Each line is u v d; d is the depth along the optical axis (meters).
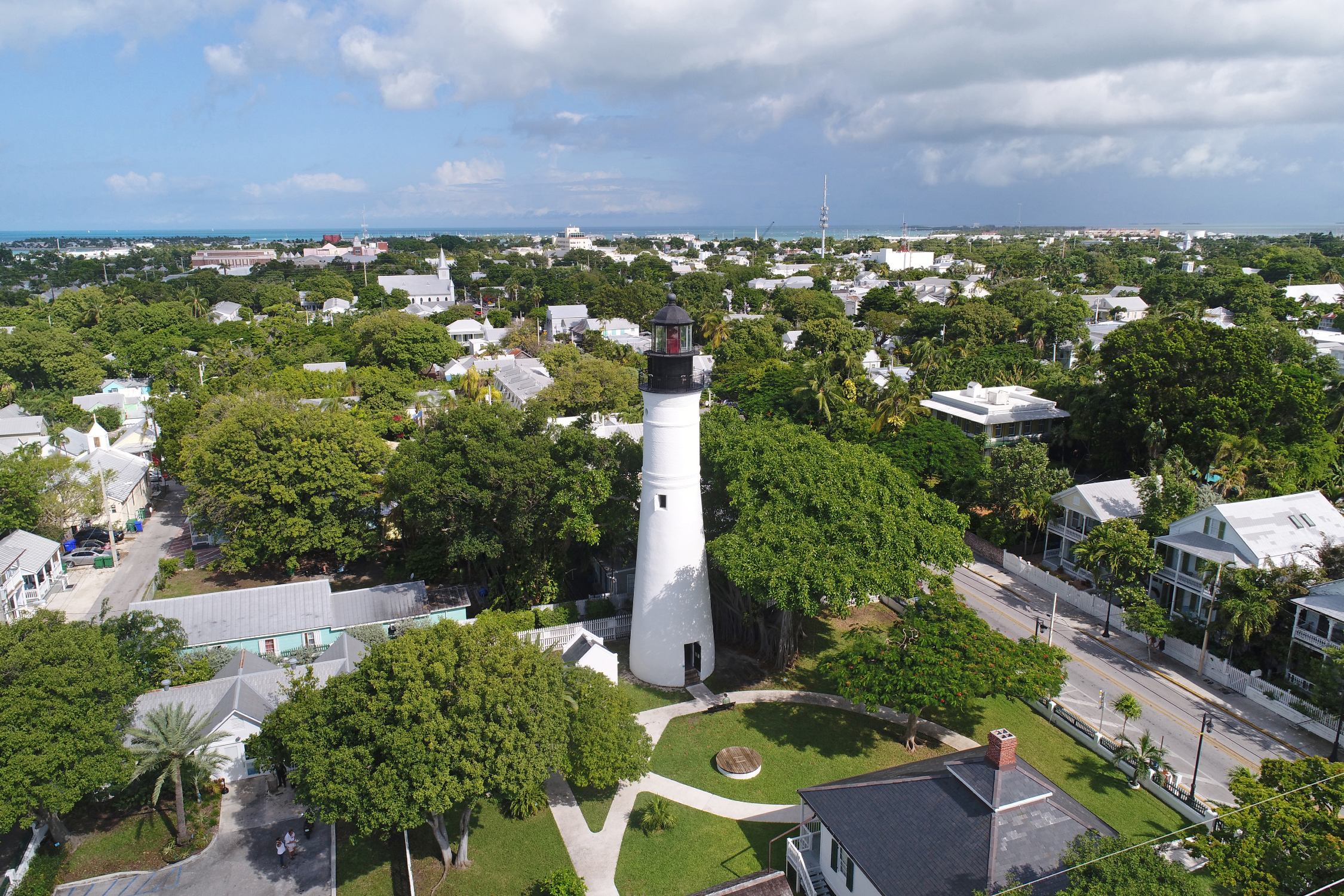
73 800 26.41
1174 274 150.62
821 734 36.38
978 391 74.19
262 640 43.06
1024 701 38.69
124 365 119.94
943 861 22.34
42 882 27.16
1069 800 24.20
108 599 52.28
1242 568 40.62
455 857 28.86
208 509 52.88
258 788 33.34
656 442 37.72
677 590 39.19
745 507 38.94
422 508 44.84
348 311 160.62
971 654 32.78
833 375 81.00
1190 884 19.05
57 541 58.28
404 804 25.08
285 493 50.78
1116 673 40.97
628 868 28.48
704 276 198.62
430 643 27.17
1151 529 47.94
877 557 36.78
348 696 26.25
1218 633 41.59
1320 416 59.72
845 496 39.38
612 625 45.41
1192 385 58.97
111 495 64.12
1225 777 32.53
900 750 35.03
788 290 168.50
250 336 124.44
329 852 29.56
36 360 105.62
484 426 45.56
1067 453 72.50
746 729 36.81
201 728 30.42
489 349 126.94
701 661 40.69
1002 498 56.22
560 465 45.31
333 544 52.12
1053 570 53.78
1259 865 22.75
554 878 26.61
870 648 34.28
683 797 32.31
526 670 27.94
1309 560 42.06
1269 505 45.75
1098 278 199.62
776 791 32.53
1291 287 143.25
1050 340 115.19
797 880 26.97
